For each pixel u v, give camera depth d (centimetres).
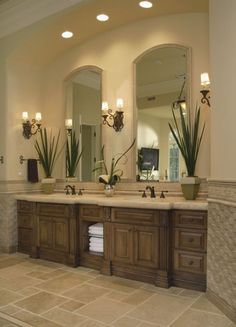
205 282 315
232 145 263
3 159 481
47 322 258
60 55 504
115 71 444
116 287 331
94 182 461
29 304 292
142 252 343
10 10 455
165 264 327
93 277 362
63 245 412
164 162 403
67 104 500
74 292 319
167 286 325
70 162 491
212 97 294
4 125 481
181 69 395
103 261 373
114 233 363
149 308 282
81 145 480
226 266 269
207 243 304
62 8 399
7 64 481
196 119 368
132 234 350
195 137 364
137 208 344
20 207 477
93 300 300
